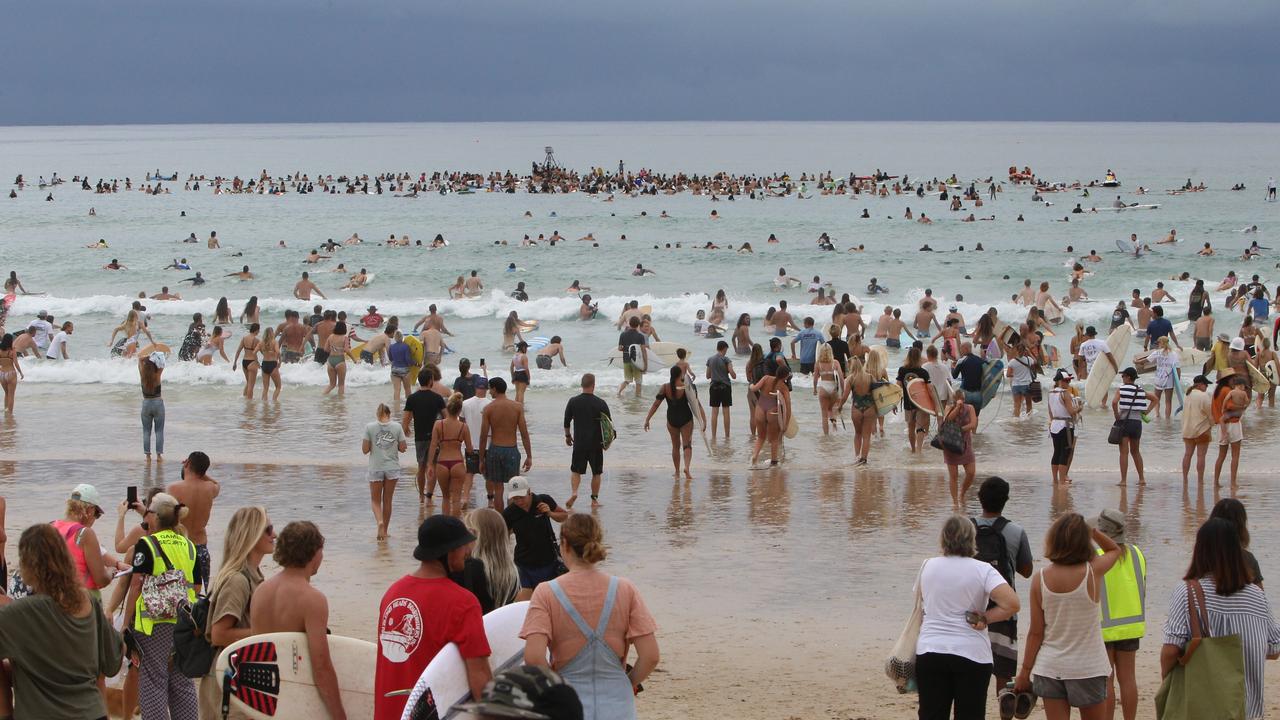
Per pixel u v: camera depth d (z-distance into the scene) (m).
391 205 74.88
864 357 21.11
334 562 12.23
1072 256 46.94
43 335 26.88
